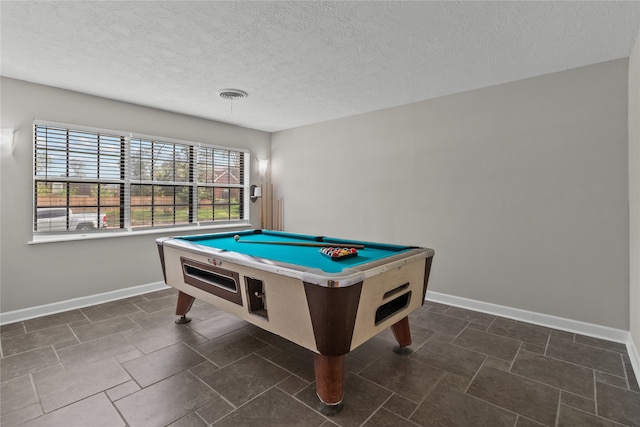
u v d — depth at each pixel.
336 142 4.30
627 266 2.48
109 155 3.50
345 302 1.58
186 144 4.14
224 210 4.66
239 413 1.67
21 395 1.80
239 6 1.78
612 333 2.54
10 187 2.86
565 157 2.71
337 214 4.33
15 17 1.88
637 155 2.15
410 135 3.61
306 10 1.82
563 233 2.74
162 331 2.67
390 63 2.54
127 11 1.83
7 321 2.84
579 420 1.62
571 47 2.27
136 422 1.59
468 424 1.60
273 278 1.86
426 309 3.23
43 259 3.04
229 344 2.45
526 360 2.22
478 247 3.18
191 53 2.37
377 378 2.00
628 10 1.80
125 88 3.11
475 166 3.17
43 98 3.01
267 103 3.60
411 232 3.64
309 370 2.10
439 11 1.82
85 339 2.51
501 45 2.24
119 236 3.53
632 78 2.30
